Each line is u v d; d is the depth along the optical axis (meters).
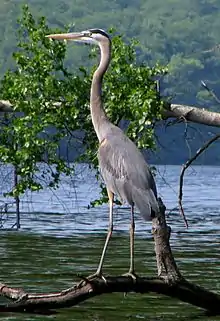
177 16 130.88
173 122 17.48
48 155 18.33
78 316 12.23
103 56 12.03
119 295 13.98
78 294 10.58
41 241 22.16
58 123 17.73
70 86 17.75
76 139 18.11
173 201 38.44
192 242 22.45
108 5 142.50
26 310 11.30
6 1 125.94
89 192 41.69
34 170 18.17
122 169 10.95
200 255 19.48
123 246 21.22
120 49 17.97
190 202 38.16
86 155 18.27
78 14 138.88
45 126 17.72
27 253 19.52
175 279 10.88
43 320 11.91
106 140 11.41
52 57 18.03
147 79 17.66
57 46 17.95
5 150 18.05
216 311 11.64
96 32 12.14
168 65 17.78
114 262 18.00
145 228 26.31
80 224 27.22
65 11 138.62
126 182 10.86
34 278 15.58
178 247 21.19
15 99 17.95
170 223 28.17
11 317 11.99
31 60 17.92
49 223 27.34
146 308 12.90
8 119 19.56
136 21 132.38
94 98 11.91
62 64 18.05
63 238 23.02
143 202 10.66
